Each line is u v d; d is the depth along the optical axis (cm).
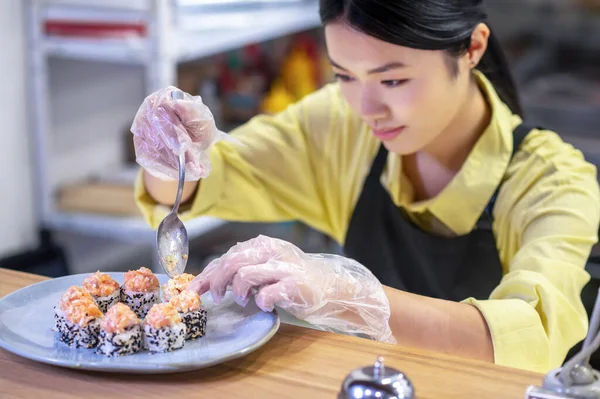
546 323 111
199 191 151
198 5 233
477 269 145
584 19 334
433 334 108
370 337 108
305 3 309
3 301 103
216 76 303
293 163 167
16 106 238
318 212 174
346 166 166
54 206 251
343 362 91
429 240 148
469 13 128
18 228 245
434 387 85
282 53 318
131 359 89
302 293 98
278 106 295
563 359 117
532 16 339
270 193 169
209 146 115
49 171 248
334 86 174
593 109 309
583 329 118
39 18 233
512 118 149
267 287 99
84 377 87
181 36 224
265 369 89
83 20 226
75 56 233
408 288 155
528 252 124
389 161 154
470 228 144
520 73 334
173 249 112
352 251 162
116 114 282
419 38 120
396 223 154
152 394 83
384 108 129
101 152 276
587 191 132
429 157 149
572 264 121
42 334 97
